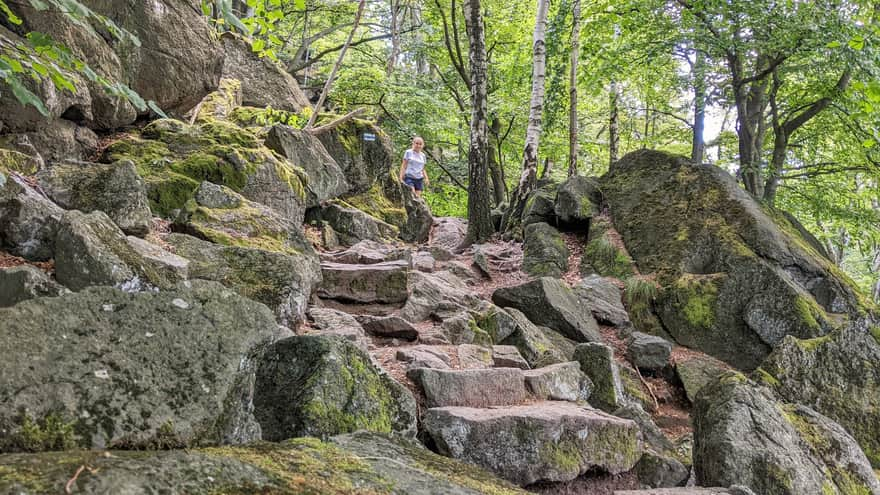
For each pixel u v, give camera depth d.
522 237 11.54
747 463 4.49
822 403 5.99
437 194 22.41
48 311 2.08
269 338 2.54
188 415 2.06
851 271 27.42
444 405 4.54
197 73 8.96
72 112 6.85
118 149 7.39
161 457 1.71
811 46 10.02
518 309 8.06
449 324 6.23
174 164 7.40
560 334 7.77
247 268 5.18
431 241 13.12
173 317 2.31
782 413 4.98
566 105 18.91
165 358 2.17
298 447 2.25
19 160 5.24
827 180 15.59
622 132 24.22
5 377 1.83
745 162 12.88
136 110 8.23
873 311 8.76
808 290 8.72
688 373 7.49
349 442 2.62
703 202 9.67
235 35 14.19
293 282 5.18
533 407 4.73
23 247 4.15
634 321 8.66
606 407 5.93
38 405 1.81
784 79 13.20
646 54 12.33
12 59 3.19
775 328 8.07
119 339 2.13
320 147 10.34
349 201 11.75
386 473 2.23
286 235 6.48
